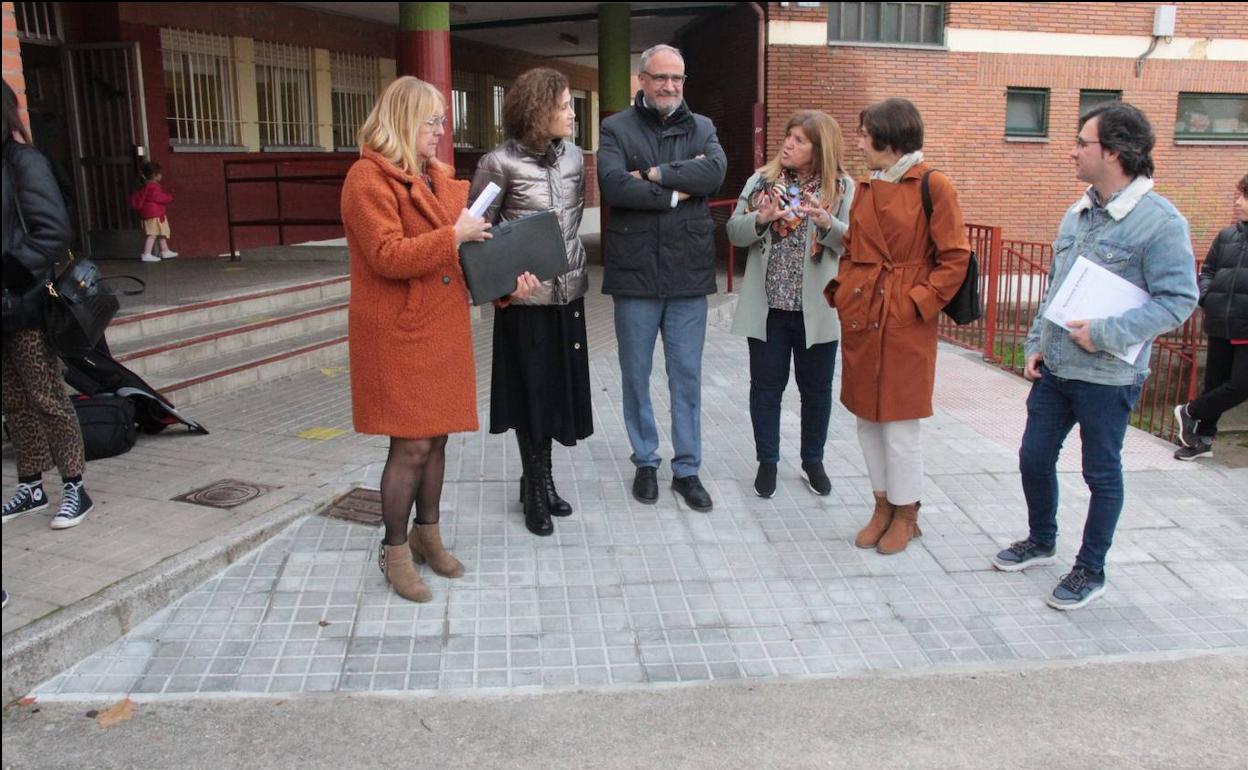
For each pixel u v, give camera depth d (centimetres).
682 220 428
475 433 561
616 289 436
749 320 453
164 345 627
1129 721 302
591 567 400
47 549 377
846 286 397
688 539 429
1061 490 490
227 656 328
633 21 1482
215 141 1220
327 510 439
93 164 1091
